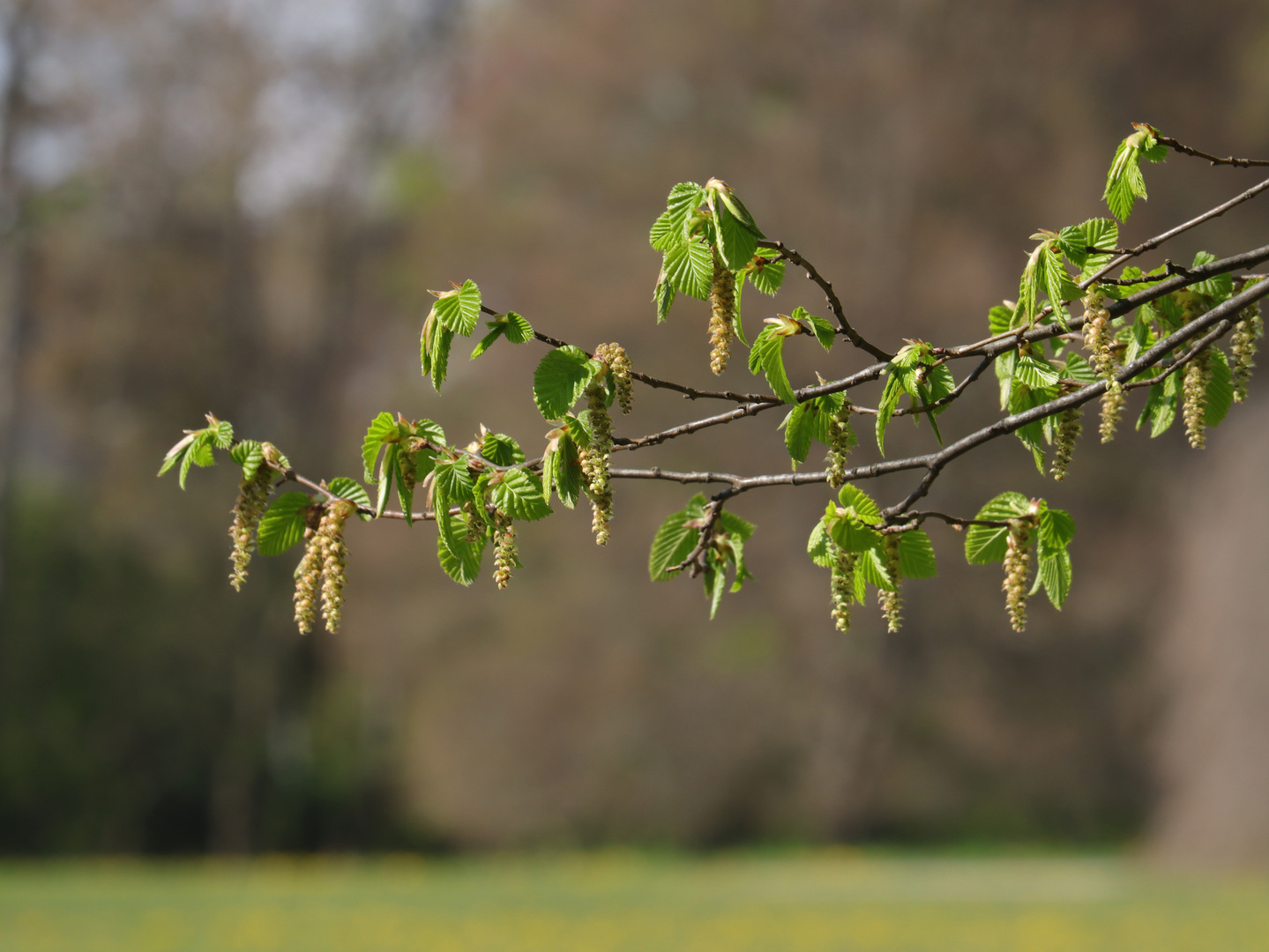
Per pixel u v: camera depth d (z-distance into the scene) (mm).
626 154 24297
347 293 28344
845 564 2316
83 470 25875
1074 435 2439
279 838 24656
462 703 22797
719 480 2367
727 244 2078
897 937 9883
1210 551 16984
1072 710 21906
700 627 21625
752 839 22578
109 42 24047
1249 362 2512
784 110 23484
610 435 2158
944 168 21297
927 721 22344
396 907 12539
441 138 27688
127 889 14945
